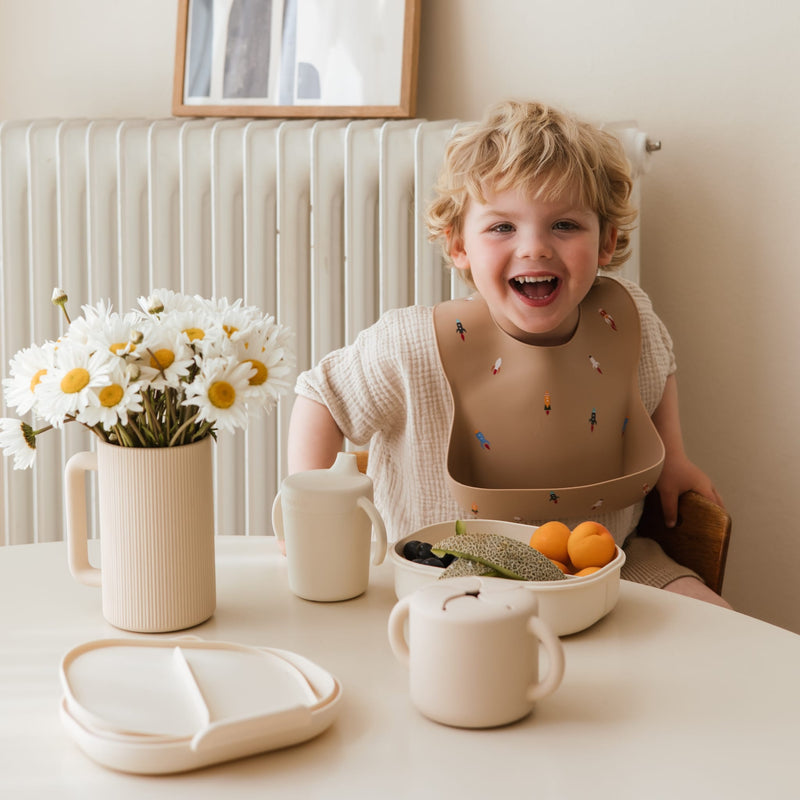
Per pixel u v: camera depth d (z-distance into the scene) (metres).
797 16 1.41
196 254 1.65
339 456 0.88
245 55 1.68
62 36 1.87
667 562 1.21
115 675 0.66
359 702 0.68
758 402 1.52
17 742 0.63
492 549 0.78
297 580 0.86
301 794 0.57
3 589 0.88
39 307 1.74
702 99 1.49
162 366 0.75
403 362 1.19
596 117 1.55
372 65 1.59
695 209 1.52
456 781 0.58
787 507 1.52
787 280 1.48
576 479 1.21
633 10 1.51
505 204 1.14
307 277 1.64
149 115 1.83
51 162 1.71
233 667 0.68
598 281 1.29
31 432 0.78
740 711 0.67
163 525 0.77
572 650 0.76
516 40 1.59
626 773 0.59
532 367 1.19
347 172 1.52
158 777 0.59
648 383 1.29
